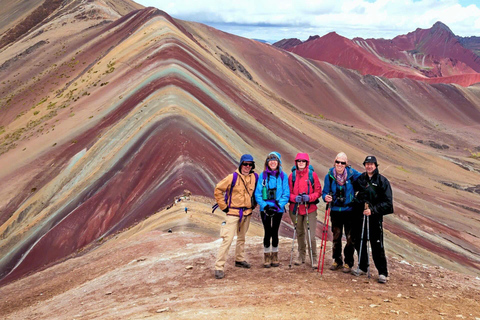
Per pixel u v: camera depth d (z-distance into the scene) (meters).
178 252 10.43
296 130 68.94
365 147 98.00
